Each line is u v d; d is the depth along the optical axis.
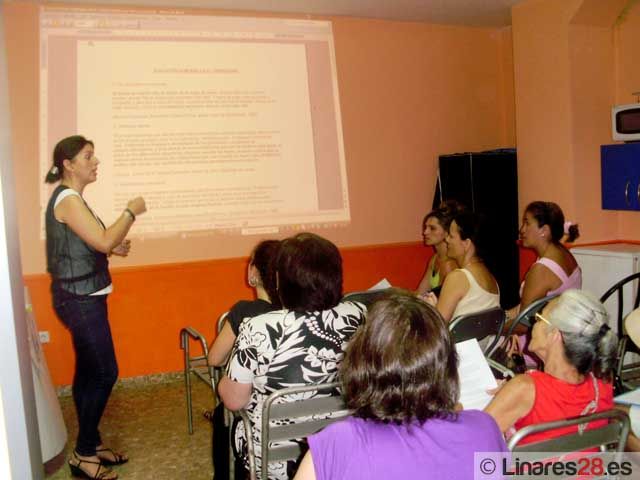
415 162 4.35
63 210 2.34
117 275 3.55
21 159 3.35
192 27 3.69
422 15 4.11
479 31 4.51
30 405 0.71
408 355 0.98
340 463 0.95
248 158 3.80
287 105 3.90
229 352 1.88
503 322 2.21
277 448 1.56
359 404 1.00
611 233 3.94
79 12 3.48
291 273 1.50
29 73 3.37
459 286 2.36
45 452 2.48
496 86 4.60
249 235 3.82
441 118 4.42
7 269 0.67
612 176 3.66
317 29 4.00
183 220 3.67
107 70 3.51
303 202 3.95
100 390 2.44
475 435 0.99
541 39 3.84
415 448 0.96
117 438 2.88
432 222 2.98
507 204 4.11
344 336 1.53
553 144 3.86
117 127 3.53
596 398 1.37
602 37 3.79
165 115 3.62
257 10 3.83
